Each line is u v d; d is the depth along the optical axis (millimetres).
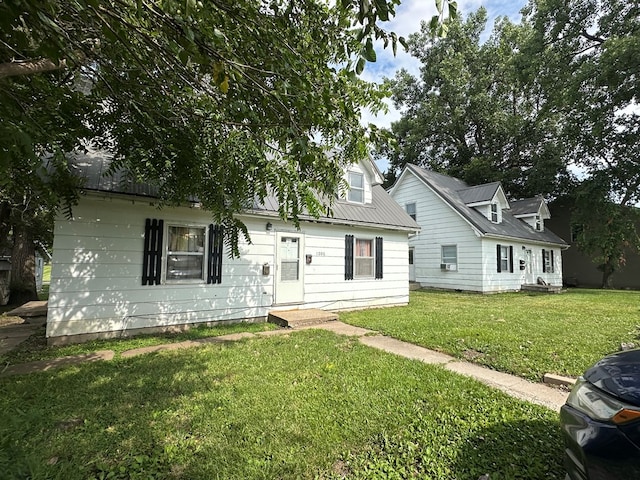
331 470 2260
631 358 2020
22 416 2773
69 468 2188
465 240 14875
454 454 2408
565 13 15516
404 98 25781
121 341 5656
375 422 2846
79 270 5680
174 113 3232
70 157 5656
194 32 1771
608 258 18000
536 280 17531
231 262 7359
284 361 4488
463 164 23641
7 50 1982
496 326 6781
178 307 6652
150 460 2303
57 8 1834
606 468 1524
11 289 10289
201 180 4129
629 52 12820
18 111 2076
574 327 6707
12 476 1961
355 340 5793
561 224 22422
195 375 3926
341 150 3150
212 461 2309
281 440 2572
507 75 19797
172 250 6676
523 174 21438
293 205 3168
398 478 2168
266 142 3232
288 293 8250
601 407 1698
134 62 2664
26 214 9477
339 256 9305
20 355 4820
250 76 2295
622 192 17312
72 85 3395
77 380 3756
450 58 21734
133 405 3131
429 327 6699
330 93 2484
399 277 10797
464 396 3385
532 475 2174
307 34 2523
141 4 1736
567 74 15984
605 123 15914
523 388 3688
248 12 2078
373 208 10523
